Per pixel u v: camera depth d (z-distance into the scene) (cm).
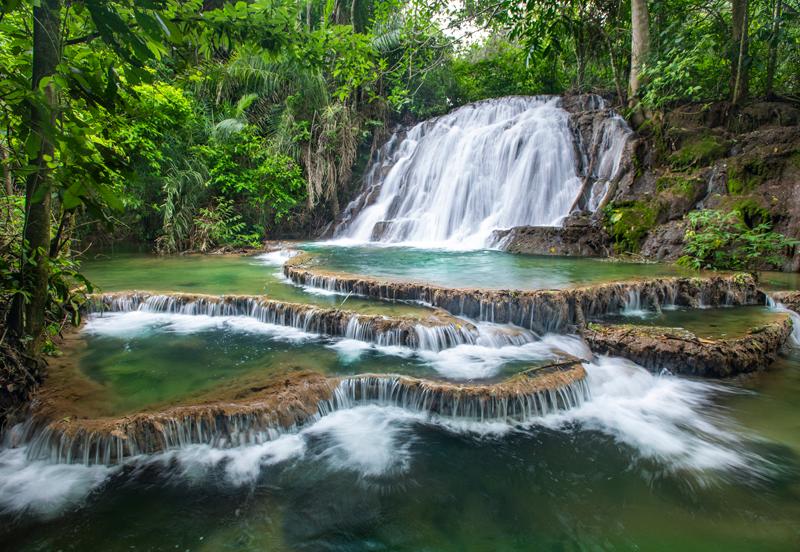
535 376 467
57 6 272
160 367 491
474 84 2078
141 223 1409
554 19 1160
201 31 318
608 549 293
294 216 1630
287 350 547
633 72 1248
